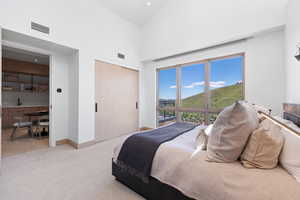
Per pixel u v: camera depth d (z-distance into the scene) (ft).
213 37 9.80
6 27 6.69
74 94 9.96
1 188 5.26
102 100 11.12
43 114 12.19
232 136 3.37
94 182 5.73
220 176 3.19
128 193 5.09
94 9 10.47
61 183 5.63
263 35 8.48
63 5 8.79
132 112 13.80
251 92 8.91
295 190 2.50
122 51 12.64
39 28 7.80
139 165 4.79
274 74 8.15
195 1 10.57
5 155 8.27
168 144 4.69
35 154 8.46
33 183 5.60
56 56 9.97
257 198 2.64
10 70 16.07
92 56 10.36
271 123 3.84
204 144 4.24
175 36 11.82
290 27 6.54
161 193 4.33
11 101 16.94
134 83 13.99
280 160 3.10
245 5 8.51
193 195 3.48
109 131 11.68
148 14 13.07
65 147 9.74
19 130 14.52
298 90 5.66
